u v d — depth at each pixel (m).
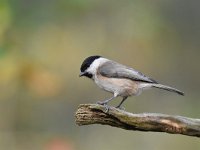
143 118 7.15
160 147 15.09
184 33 18.50
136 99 16.53
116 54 15.24
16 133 14.11
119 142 15.35
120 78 8.62
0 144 13.88
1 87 13.16
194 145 15.06
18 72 12.71
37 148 13.92
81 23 14.52
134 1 15.12
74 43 14.34
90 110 7.22
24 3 12.80
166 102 16.75
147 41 15.23
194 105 16.81
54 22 13.30
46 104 15.35
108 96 16.34
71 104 15.90
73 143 13.80
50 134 14.62
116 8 15.09
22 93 13.86
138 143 15.30
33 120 14.98
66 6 13.17
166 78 17.52
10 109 14.62
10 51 12.44
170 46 17.27
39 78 12.92
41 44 12.95
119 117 7.16
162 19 15.98
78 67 14.77
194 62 18.33
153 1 16.66
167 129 7.20
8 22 12.23
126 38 15.09
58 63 14.05
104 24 15.01
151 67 16.41
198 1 18.62
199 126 7.17
